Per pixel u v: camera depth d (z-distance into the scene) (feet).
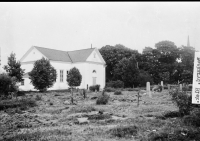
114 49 196.03
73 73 116.47
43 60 99.09
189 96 33.22
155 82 190.90
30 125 29.68
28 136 23.45
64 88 132.98
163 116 33.63
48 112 42.32
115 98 70.74
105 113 39.42
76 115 37.60
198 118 27.27
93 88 110.32
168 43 194.80
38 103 57.57
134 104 54.03
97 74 146.00
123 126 26.84
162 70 187.21
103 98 56.24
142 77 148.25
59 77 130.93
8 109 45.93
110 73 199.00
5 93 59.11
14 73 89.92
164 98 69.41
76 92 103.45
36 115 38.14
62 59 134.41
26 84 118.83
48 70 98.37
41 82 95.40
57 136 23.48
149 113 38.68
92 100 65.62
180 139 21.25
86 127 27.96
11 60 90.94
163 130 24.52
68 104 55.57
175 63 190.29
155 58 193.57
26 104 51.42
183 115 33.06
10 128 28.25
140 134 23.73
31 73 96.32
